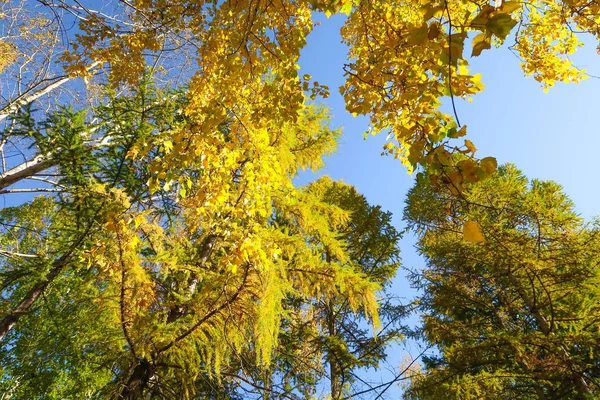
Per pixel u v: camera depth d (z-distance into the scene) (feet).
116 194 12.26
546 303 21.65
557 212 21.77
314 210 20.65
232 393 18.88
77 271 16.53
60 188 17.16
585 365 18.31
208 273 14.69
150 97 17.98
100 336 13.34
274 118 9.10
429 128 5.97
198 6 10.25
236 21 8.55
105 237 13.38
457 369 22.44
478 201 22.65
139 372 13.93
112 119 17.46
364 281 15.93
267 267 10.98
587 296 21.02
